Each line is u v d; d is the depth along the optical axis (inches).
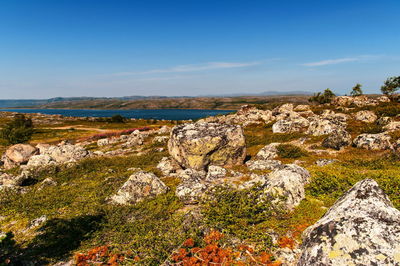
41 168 946.1
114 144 1919.3
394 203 420.8
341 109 2122.3
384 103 2154.3
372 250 234.8
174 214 505.4
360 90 3575.3
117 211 539.8
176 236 389.7
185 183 613.0
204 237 384.8
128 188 617.6
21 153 1294.3
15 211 589.0
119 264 350.0
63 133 3403.1
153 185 629.6
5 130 2401.6
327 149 1015.0
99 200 622.8
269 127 1870.1
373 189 321.7
